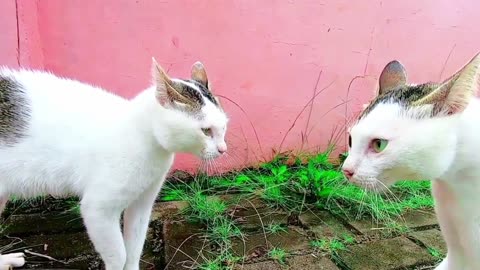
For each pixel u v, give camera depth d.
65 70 0.60
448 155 0.31
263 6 0.65
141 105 0.38
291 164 0.71
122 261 0.40
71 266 0.45
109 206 0.37
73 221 0.54
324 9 0.68
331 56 0.70
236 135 0.69
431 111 0.31
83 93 0.40
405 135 0.31
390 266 0.46
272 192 0.61
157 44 0.63
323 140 0.73
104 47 0.61
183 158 0.66
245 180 0.65
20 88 0.38
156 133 0.37
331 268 0.45
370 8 0.69
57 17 0.59
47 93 0.39
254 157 0.70
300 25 0.67
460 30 0.74
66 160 0.38
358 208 0.58
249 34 0.66
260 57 0.67
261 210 0.58
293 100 0.70
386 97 0.33
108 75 0.62
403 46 0.72
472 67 0.29
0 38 0.52
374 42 0.71
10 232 0.51
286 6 0.66
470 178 0.33
